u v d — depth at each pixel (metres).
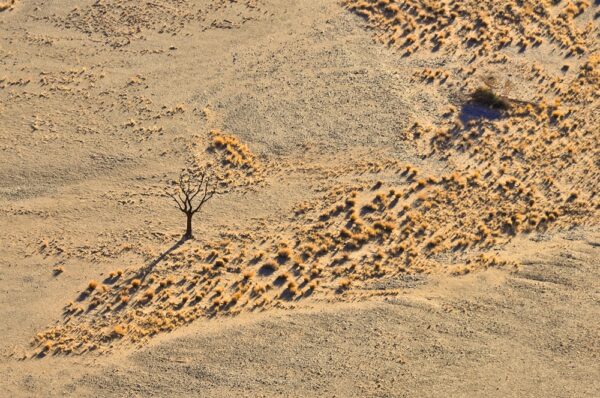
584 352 82.38
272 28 137.12
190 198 105.06
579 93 125.00
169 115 119.06
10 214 102.88
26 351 84.44
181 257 96.38
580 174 109.69
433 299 89.56
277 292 91.31
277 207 104.00
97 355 83.75
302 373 80.62
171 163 110.88
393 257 96.19
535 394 77.62
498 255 96.06
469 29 137.38
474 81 126.25
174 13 139.50
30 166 110.00
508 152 113.12
